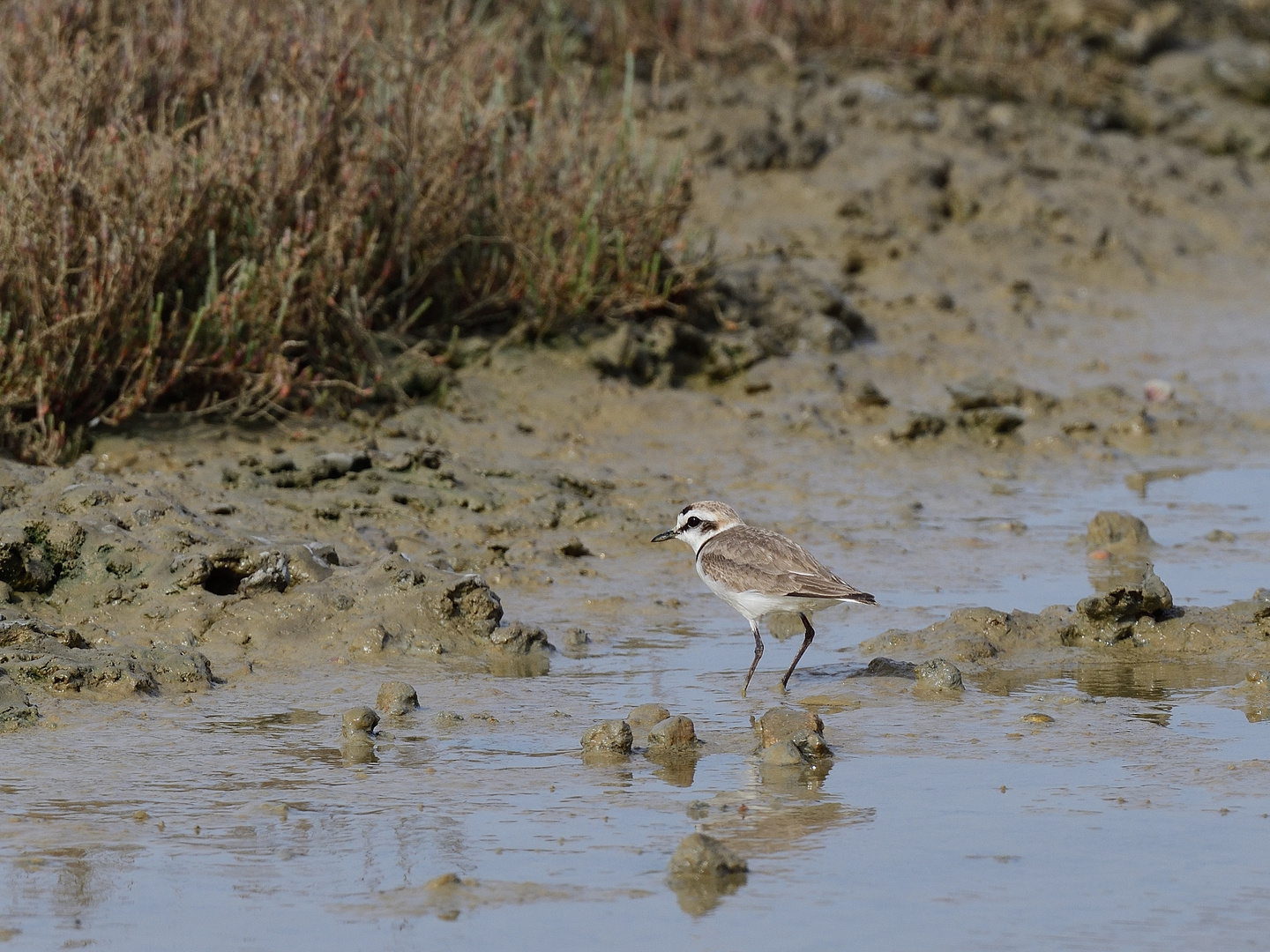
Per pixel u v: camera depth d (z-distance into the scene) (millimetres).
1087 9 31406
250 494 13328
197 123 15273
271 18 17906
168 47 17109
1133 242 24594
